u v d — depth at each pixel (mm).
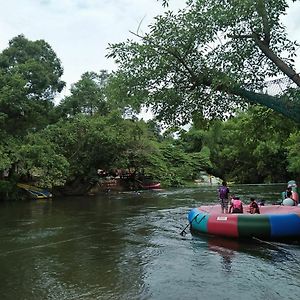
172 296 7059
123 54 7133
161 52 7078
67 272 8805
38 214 19547
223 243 11773
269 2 6859
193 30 6812
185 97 7418
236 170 54281
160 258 10016
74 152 33500
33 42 30531
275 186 42812
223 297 6969
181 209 20938
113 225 15680
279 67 6898
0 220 17344
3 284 7980
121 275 8492
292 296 6984
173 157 49375
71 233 13859
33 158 27000
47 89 29672
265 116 12445
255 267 9023
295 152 30484
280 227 11648
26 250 11141
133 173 41500
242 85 7027
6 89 25375
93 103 38562
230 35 6930
